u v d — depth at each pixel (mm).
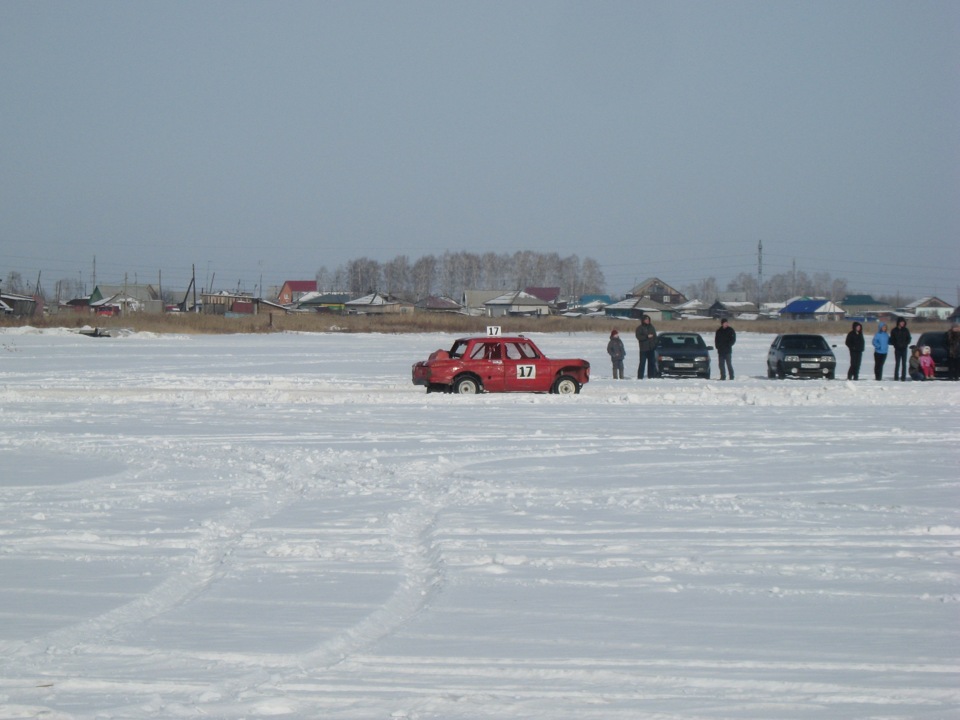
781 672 11773
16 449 31688
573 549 18109
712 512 21531
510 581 15969
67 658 12414
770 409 44375
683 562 17078
